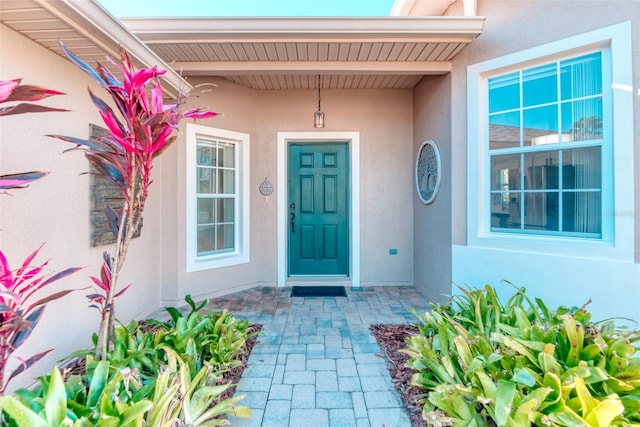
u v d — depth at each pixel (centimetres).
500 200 338
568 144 294
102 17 214
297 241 512
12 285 151
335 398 217
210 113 196
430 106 423
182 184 407
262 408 207
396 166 494
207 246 445
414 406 204
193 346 221
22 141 211
